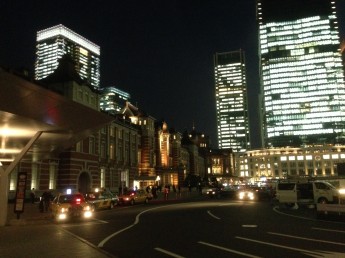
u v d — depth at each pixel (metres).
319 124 192.12
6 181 21.83
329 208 21.06
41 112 17.03
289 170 171.62
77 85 45.16
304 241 13.47
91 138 50.03
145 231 17.28
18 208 22.64
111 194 36.78
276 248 12.09
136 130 68.25
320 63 198.75
